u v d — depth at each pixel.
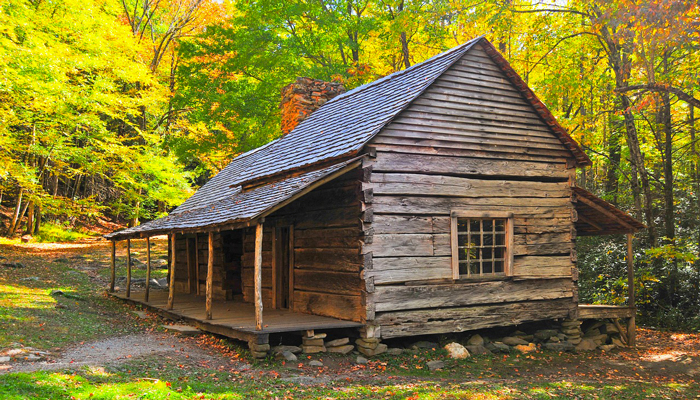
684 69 13.91
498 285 10.77
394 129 9.86
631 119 16.31
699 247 15.76
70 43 19.92
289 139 14.34
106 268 20.73
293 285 11.31
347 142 10.00
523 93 11.45
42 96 16.64
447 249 10.23
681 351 11.65
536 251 11.30
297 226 11.26
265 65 22.78
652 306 16.06
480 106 10.95
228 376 7.55
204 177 38.69
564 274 11.64
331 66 23.98
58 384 6.21
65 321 10.79
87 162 22.17
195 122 29.00
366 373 8.23
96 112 22.73
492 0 16.98
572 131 17.55
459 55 10.61
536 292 11.23
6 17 15.62
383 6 23.81
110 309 13.23
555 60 17.56
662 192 18.27
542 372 9.20
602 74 18.70
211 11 30.83
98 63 19.30
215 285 14.78
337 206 10.09
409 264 9.75
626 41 14.00
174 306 12.86
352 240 9.61
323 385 7.36
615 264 16.48
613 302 15.26
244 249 13.77
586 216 12.95
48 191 27.31
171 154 27.61
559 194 11.79
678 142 19.67
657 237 16.20
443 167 10.33
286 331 8.85
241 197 11.55
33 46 16.23
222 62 24.44
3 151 19.44
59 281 16.95
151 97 23.67
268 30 23.12
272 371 7.95
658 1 11.17
